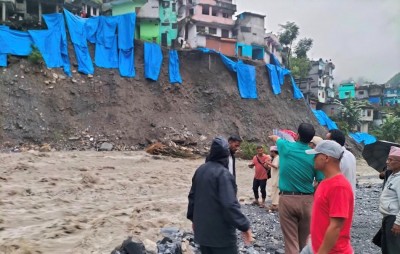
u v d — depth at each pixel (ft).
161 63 132.57
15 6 121.49
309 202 16.20
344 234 10.66
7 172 55.11
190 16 162.71
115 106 115.96
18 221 30.12
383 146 20.77
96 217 32.30
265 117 143.13
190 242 23.54
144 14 153.28
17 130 96.32
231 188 12.68
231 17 176.55
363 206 39.45
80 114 109.40
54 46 112.68
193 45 158.92
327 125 173.27
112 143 106.32
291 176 16.42
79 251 22.86
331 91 238.68
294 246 16.14
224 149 13.37
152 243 21.24
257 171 38.06
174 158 95.81
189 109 129.80
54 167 63.72
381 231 15.74
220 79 140.67
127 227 28.81
